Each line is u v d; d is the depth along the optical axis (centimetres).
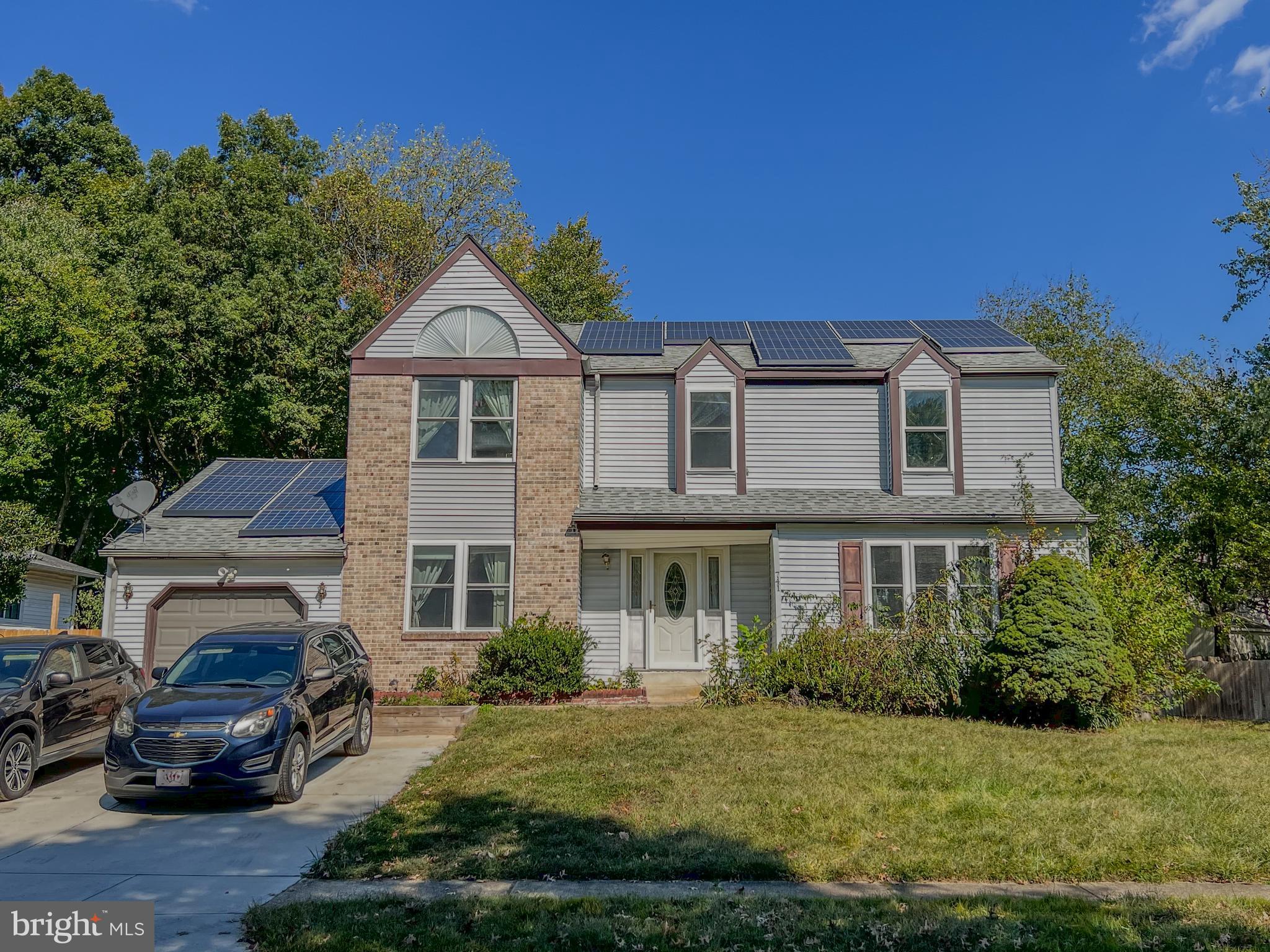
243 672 1106
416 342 1806
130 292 2773
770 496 1830
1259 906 659
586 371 1877
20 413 2692
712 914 637
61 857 815
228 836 881
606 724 1329
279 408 2959
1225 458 2259
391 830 861
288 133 3781
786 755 1113
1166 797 944
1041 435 1858
